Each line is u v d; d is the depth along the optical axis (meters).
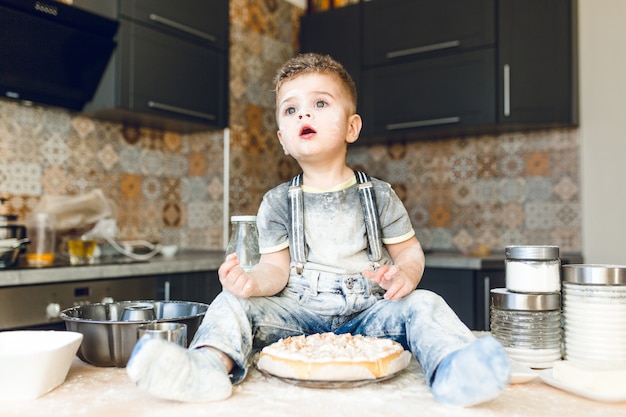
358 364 0.66
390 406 0.60
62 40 2.05
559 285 0.86
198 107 2.56
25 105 2.21
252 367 0.78
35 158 2.25
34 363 0.63
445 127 2.67
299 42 3.17
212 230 2.76
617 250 2.50
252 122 2.85
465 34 2.61
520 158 2.74
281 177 3.03
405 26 2.78
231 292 0.76
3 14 1.86
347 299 0.82
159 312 0.90
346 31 2.97
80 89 2.24
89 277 1.87
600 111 2.54
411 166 3.04
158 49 2.38
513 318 0.85
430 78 2.71
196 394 0.61
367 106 2.89
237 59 2.77
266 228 0.87
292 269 0.85
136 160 2.66
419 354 0.69
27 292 1.70
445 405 0.61
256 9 2.89
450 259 2.36
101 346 0.76
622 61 2.49
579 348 0.81
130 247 2.38
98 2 2.27
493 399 0.64
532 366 0.82
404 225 0.89
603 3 2.53
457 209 2.91
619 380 0.65
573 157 2.61
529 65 2.50
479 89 2.57
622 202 2.49
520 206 2.74
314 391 0.66
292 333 0.80
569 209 2.62
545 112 2.50
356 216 0.86
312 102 0.84
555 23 2.50
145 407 0.60
